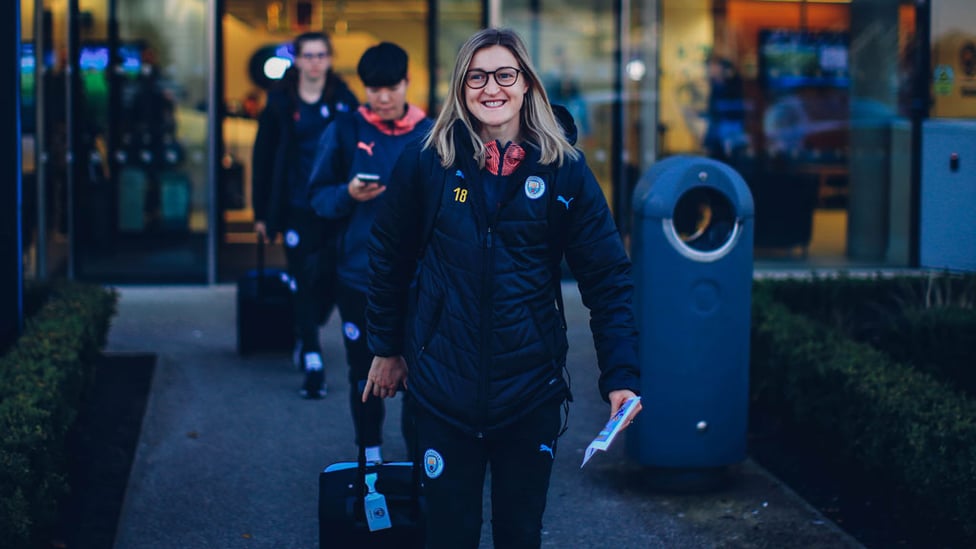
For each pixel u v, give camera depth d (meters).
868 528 4.67
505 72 3.14
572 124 3.35
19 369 4.96
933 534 4.53
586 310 9.23
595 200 3.24
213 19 10.12
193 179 10.24
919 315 6.30
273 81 10.30
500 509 3.27
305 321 6.54
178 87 10.16
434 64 10.56
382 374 3.43
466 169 3.16
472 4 10.53
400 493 3.63
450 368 3.17
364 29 10.53
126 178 10.16
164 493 5.06
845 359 5.32
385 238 3.31
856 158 10.92
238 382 6.82
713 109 10.76
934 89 10.87
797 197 10.90
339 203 4.72
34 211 9.92
